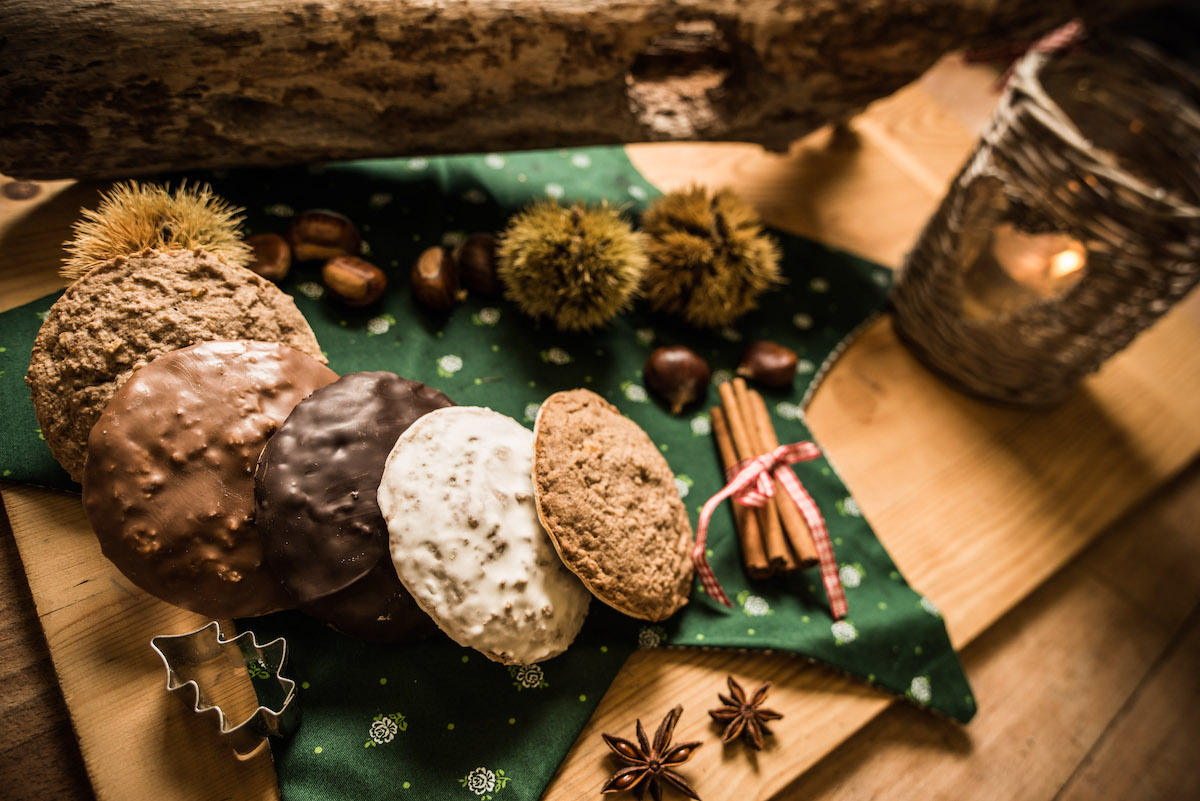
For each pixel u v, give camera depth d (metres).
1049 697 0.39
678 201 0.40
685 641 0.34
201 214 0.34
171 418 0.29
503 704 0.31
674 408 0.39
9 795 0.30
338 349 0.36
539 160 0.46
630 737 0.32
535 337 0.39
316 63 0.35
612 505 0.32
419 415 0.32
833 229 0.49
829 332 0.44
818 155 0.53
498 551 0.30
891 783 0.35
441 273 0.38
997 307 0.41
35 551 0.31
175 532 0.29
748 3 0.38
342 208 0.40
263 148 0.38
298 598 0.29
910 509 0.40
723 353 0.42
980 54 0.51
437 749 0.30
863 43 0.40
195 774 0.29
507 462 0.31
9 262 0.36
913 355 0.45
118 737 0.29
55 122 0.34
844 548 0.38
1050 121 0.36
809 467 0.39
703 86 0.43
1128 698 0.40
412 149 0.40
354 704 0.30
